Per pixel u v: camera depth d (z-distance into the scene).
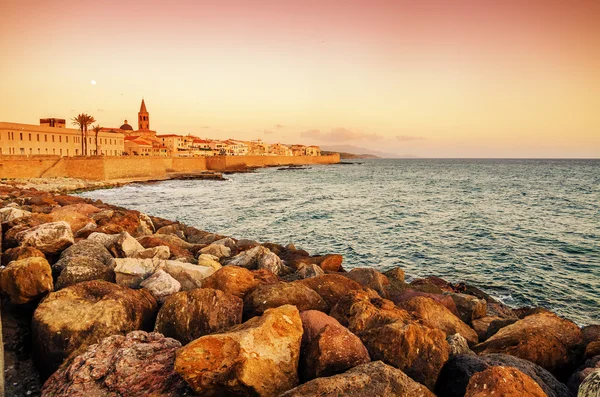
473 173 129.00
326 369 5.48
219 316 6.77
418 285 13.45
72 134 87.69
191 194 57.00
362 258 22.62
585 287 17.80
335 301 8.95
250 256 12.64
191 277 9.52
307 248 24.81
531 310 10.64
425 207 44.53
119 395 4.83
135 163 80.62
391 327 6.08
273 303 7.61
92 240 11.07
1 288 7.38
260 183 82.88
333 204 46.81
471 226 32.50
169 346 5.75
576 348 7.82
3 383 5.71
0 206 22.38
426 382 5.75
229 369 4.88
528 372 5.83
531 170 147.50
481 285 18.08
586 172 130.25
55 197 29.05
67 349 6.15
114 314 6.69
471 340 8.70
